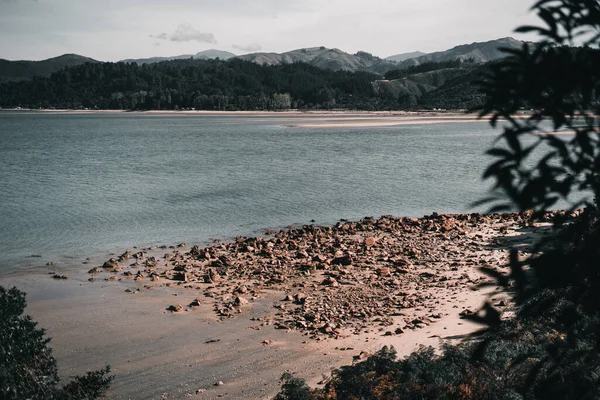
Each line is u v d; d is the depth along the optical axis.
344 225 28.53
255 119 198.50
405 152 70.38
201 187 43.00
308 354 13.17
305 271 20.42
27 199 38.44
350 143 85.88
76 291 18.92
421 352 9.12
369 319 15.38
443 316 15.04
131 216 32.41
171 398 11.38
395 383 8.16
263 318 15.84
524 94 1.94
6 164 61.12
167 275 20.47
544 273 2.07
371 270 20.45
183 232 28.34
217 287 18.95
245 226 29.66
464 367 7.88
